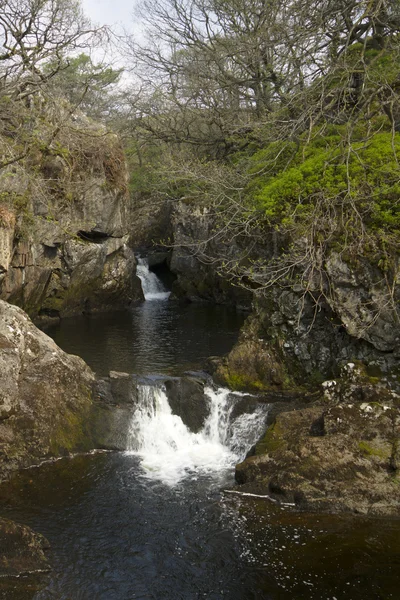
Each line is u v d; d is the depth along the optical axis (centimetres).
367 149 1008
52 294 1886
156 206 2814
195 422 1038
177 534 724
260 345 1092
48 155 1773
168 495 825
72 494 827
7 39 1394
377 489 768
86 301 2022
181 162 1708
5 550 657
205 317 1927
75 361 1074
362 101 1057
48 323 1805
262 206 1081
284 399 1030
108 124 2322
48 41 1404
